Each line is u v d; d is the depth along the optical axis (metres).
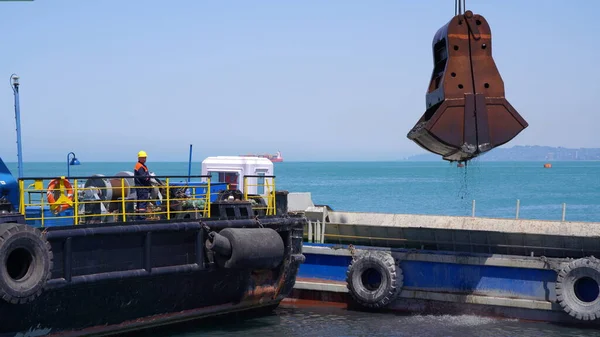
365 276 18.70
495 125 15.77
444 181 118.00
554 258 17.28
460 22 15.84
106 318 14.37
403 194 76.25
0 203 13.45
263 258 16.02
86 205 15.49
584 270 16.56
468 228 21.05
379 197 70.62
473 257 17.91
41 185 14.24
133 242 14.38
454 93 15.62
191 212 16.19
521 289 17.53
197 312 16.16
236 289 16.69
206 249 15.65
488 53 15.91
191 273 15.37
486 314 17.89
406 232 19.50
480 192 79.69
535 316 17.42
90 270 13.67
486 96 15.73
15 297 12.43
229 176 24.09
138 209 15.81
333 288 19.19
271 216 17.23
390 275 18.20
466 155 16.36
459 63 15.77
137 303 14.75
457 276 18.14
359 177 145.00
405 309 18.58
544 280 17.30
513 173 169.00
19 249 12.65
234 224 16.23
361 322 17.42
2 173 14.62
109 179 15.57
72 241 13.39
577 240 17.39
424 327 16.92
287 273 17.55
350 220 22.44
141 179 15.82
